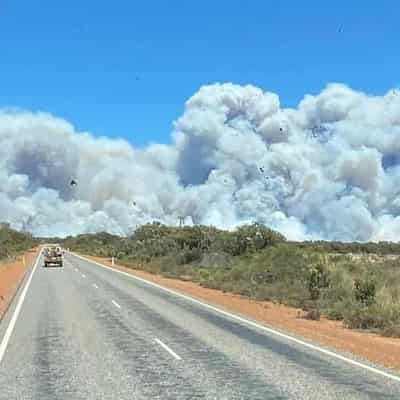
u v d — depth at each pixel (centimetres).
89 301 2556
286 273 3189
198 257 5153
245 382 1019
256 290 2908
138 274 4672
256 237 4897
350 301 2200
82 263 6688
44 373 1102
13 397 920
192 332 1642
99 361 1218
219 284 3328
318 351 1339
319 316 2069
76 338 1537
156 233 8619
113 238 14500
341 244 6506
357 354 1306
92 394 937
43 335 1593
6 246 9162
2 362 1212
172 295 2852
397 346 1482
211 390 960
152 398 909
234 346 1405
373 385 995
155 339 1516
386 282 2611
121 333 1623
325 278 2636
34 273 4750
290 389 966
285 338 1538
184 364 1184
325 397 912
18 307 2331
